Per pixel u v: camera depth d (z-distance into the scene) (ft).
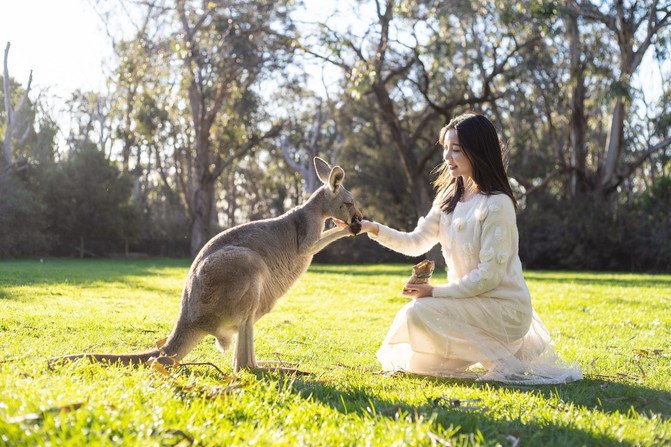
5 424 8.28
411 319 16.42
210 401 11.33
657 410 13.32
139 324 24.71
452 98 105.40
